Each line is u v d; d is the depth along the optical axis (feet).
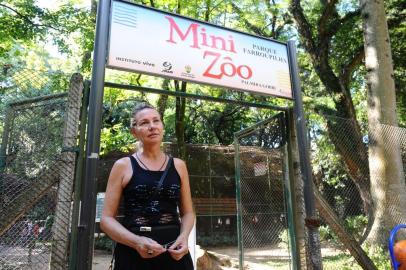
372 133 22.06
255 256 23.62
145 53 11.37
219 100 13.25
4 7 36.45
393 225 18.89
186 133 60.80
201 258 26.08
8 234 9.78
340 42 42.75
